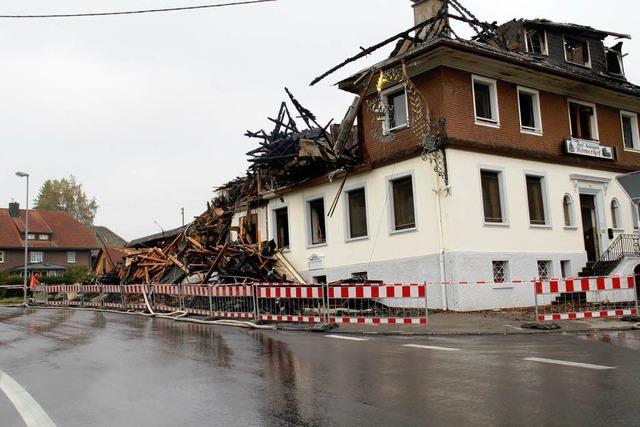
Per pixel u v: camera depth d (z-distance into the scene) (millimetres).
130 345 11406
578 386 6602
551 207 21219
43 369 9008
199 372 8195
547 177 21344
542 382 6859
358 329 13438
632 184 15211
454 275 17938
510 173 20078
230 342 11469
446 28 19562
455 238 18172
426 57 18859
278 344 11031
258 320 15188
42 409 6406
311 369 8156
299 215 24312
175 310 19062
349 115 22047
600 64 25688
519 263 19609
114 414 6074
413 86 18438
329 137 24016
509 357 8812
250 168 24922
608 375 7215
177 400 6551
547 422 5184
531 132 21172
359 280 18703
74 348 11266
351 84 22000
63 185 86938
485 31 21234
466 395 6277
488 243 18938
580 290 13734
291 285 14953
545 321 13562
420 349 9922
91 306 24906
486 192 19609
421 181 19172
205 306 17859
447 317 15836
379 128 20828
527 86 21375
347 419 5496
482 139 19453
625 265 20859
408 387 6773
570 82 21969
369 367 8180
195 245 24344
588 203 23328
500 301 18797
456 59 18969
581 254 21844
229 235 27578
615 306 16281
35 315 21234
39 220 66312
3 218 64812
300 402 6223
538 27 23594
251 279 21641
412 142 19594
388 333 12672
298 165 22109
